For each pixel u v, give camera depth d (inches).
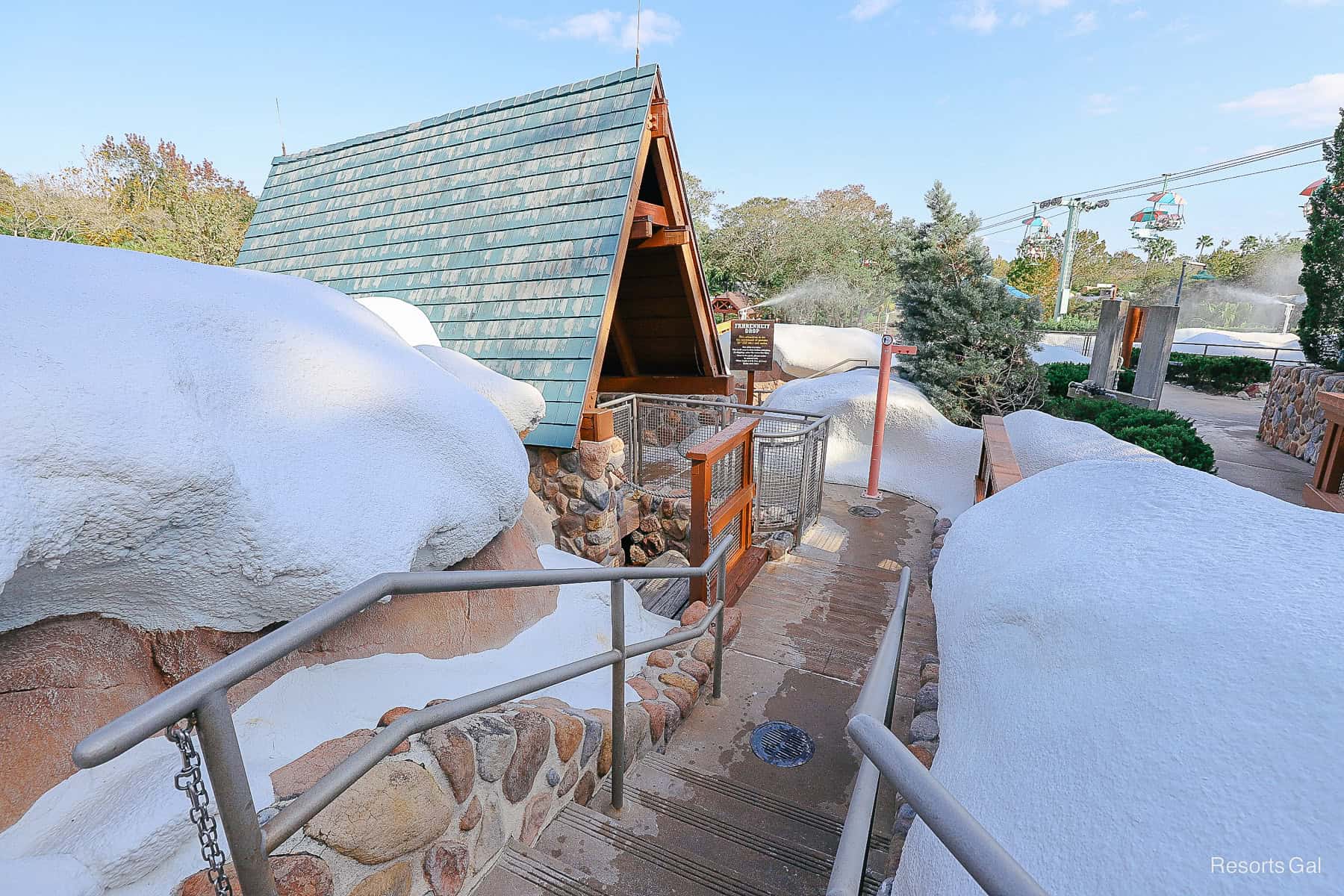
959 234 430.0
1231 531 58.1
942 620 80.9
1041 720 50.3
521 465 120.9
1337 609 42.8
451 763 75.2
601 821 99.0
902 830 89.9
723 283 1320.1
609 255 216.8
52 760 59.4
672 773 120.6
